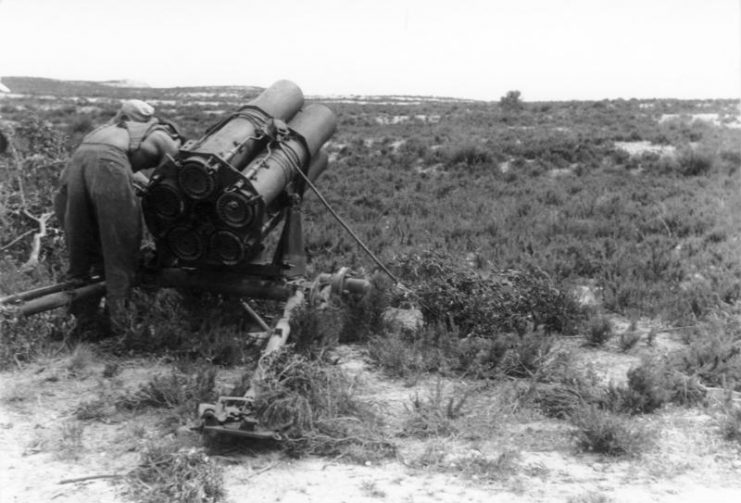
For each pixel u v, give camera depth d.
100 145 7.04
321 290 7.82
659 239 12.41
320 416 5.44
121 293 7.21
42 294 7.20
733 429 5.50
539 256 11.06
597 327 7.66
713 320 8.02
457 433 5.49
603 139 24.19
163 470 4.74
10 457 5.09
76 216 7.18
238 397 5.34
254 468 4.96
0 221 10.38
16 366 6.74
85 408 5.77
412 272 9.58
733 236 12.44
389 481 4.79
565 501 4.55
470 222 14.08
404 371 6.70
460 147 22.44
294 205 7.89
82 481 4.75
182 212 6.98
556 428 5.65
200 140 7.35
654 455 5.22
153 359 6.95
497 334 7.32
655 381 6.14
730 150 21.08
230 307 7.86
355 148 25.06
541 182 19.17
